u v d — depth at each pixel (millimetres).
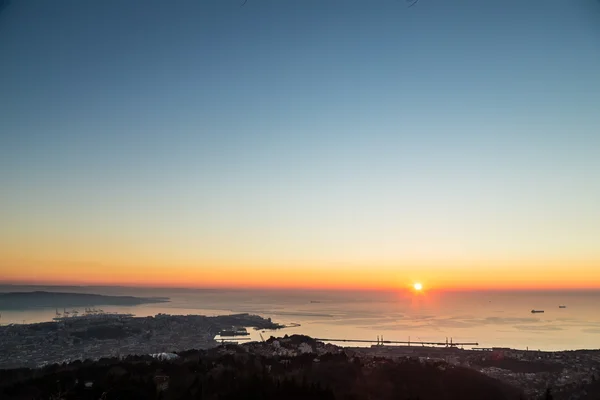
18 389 63250
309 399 61688
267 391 62875
